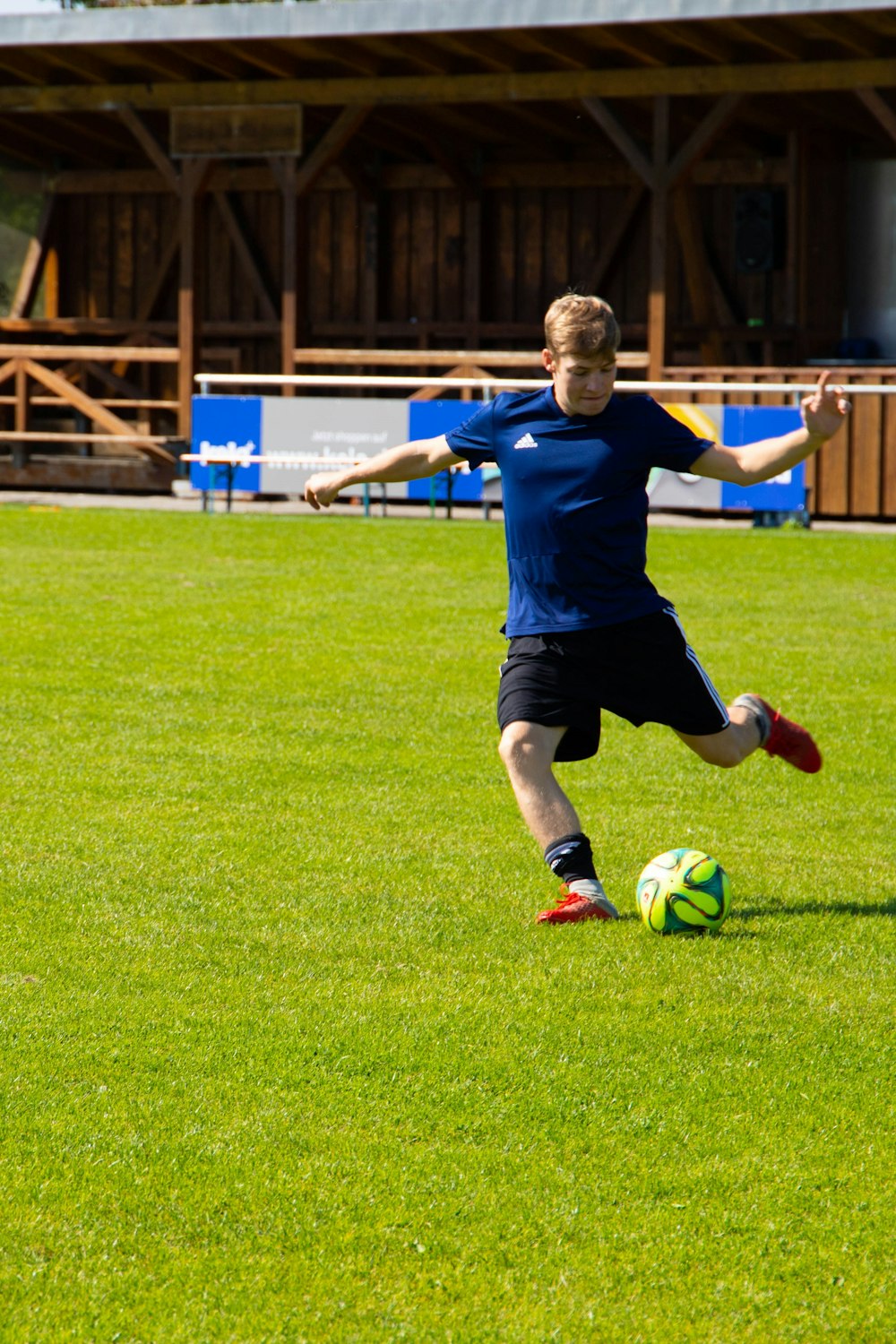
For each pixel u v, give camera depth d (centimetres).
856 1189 959
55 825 1720
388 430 5012
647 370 5441
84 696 2416
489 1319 825
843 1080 1112
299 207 5834
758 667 2747
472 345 6862
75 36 5550
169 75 5903
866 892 1558
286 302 5866
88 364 6475
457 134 6638
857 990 1283
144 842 1666
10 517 5072
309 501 1541
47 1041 1144
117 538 4516
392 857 1634
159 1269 863
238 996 1240
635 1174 971
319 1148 995
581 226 6719
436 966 1318
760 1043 1172
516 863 1623
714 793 1955
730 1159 992
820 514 5153
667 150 5394
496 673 2648
